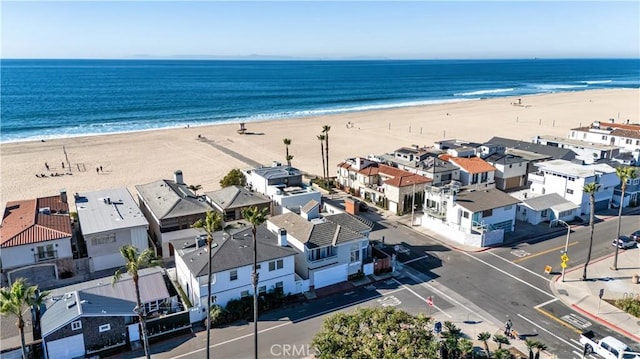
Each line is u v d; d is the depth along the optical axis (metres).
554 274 51.41
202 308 42.16
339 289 48.22
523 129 147.00
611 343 36.84
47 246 49.25
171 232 55.41
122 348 38.59
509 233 63.22
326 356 29.67
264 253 44.94
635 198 75.06
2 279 48.16
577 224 66.62
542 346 34.28
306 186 70.69
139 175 91.75
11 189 81.88
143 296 41.91
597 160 81.00
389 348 28.69
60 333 36.34
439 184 75.44
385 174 75.62
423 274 51.47
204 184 86.31
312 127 150.88
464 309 44.28
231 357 37.25
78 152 111.19
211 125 154.00
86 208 58.03
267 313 43.81
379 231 63.97
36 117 167.88
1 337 36.84
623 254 56.47
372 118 171.88
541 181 73.88
